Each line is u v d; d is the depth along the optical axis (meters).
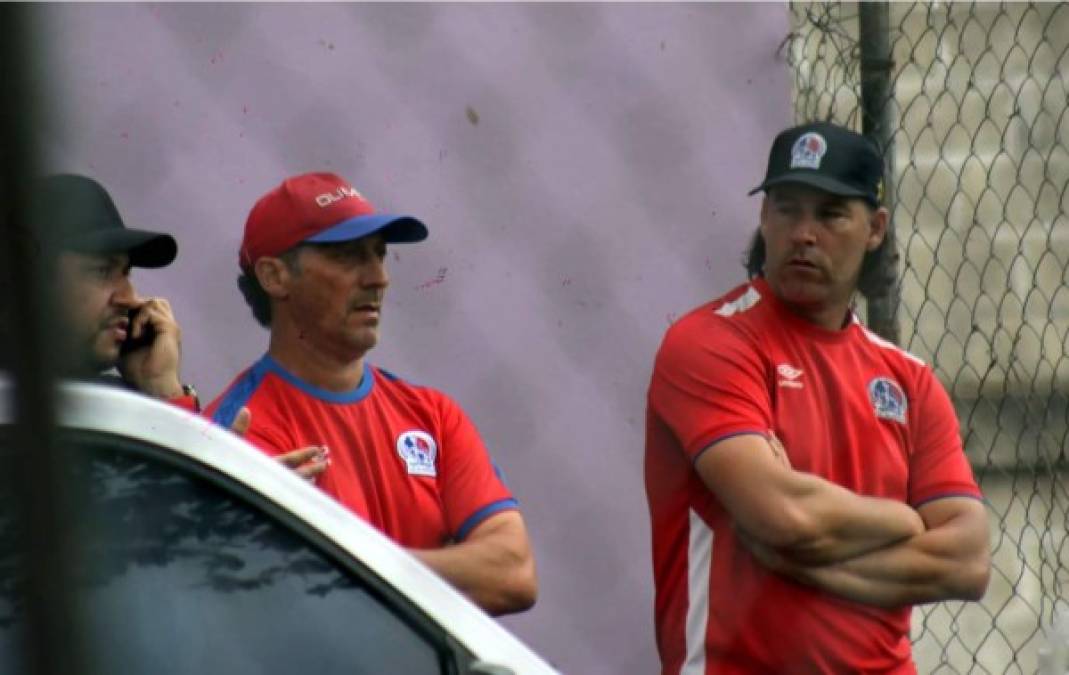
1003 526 15.90
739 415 10.11
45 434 2.05
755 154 14.70
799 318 10.62
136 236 8.84
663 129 14.16
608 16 13.91
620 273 13.91
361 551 6.38
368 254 9.79
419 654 6.22
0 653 4.82
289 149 12.41
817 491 10.04
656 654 13.98
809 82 15.09
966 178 15.96
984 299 16.00
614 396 13.87
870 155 10.80
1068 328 16.23
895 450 10.73
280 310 9.77
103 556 5.71
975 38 15.98
